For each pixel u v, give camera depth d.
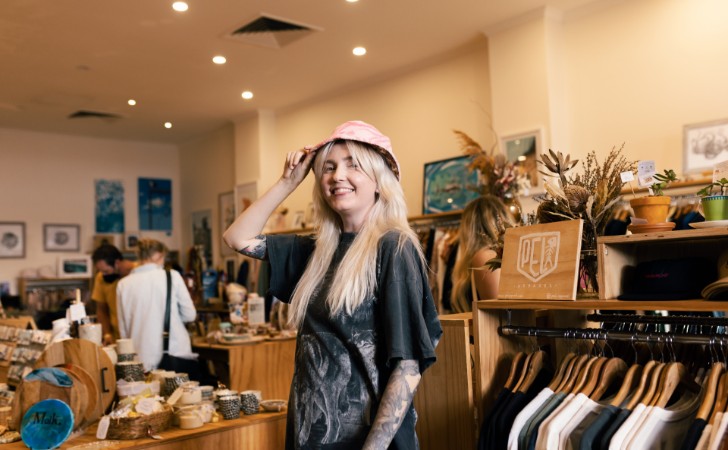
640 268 2.00
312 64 6.58
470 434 2.21
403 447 1.53
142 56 6.20
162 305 4.33
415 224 6.58
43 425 2.47
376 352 1.58
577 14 5.44
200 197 9.84
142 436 2.56
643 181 2.02
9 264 8.91
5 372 3.78
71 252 9.39
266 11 5.25
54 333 3.26
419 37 5.92
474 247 2.99
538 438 1.85
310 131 7.94
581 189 2.08
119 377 3.08
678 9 4.89
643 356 2.30
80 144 9.60
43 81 6.88
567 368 2.05
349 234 1.71
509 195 5.10
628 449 1.70
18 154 9.09
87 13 5.17
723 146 4.60
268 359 4.82
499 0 5.20
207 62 6.42
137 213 10.00
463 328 2.24
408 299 1.55
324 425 1.57
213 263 9.53
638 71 5.08
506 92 5.61
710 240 2.05
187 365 4.39
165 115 8.48
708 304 1.71
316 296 1.67
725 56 4.64
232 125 9.09
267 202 1.87
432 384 2.32
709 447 1.60
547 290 2.03
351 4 5.18
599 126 5.27
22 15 5.17
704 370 2.02
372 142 1.68
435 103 6.52
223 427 2.69
